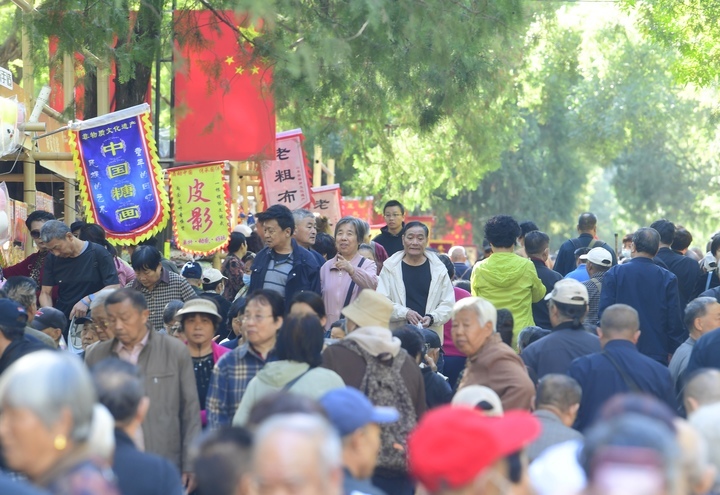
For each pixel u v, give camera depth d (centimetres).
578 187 10175
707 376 1238
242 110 3000
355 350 1516
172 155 3900
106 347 1597
